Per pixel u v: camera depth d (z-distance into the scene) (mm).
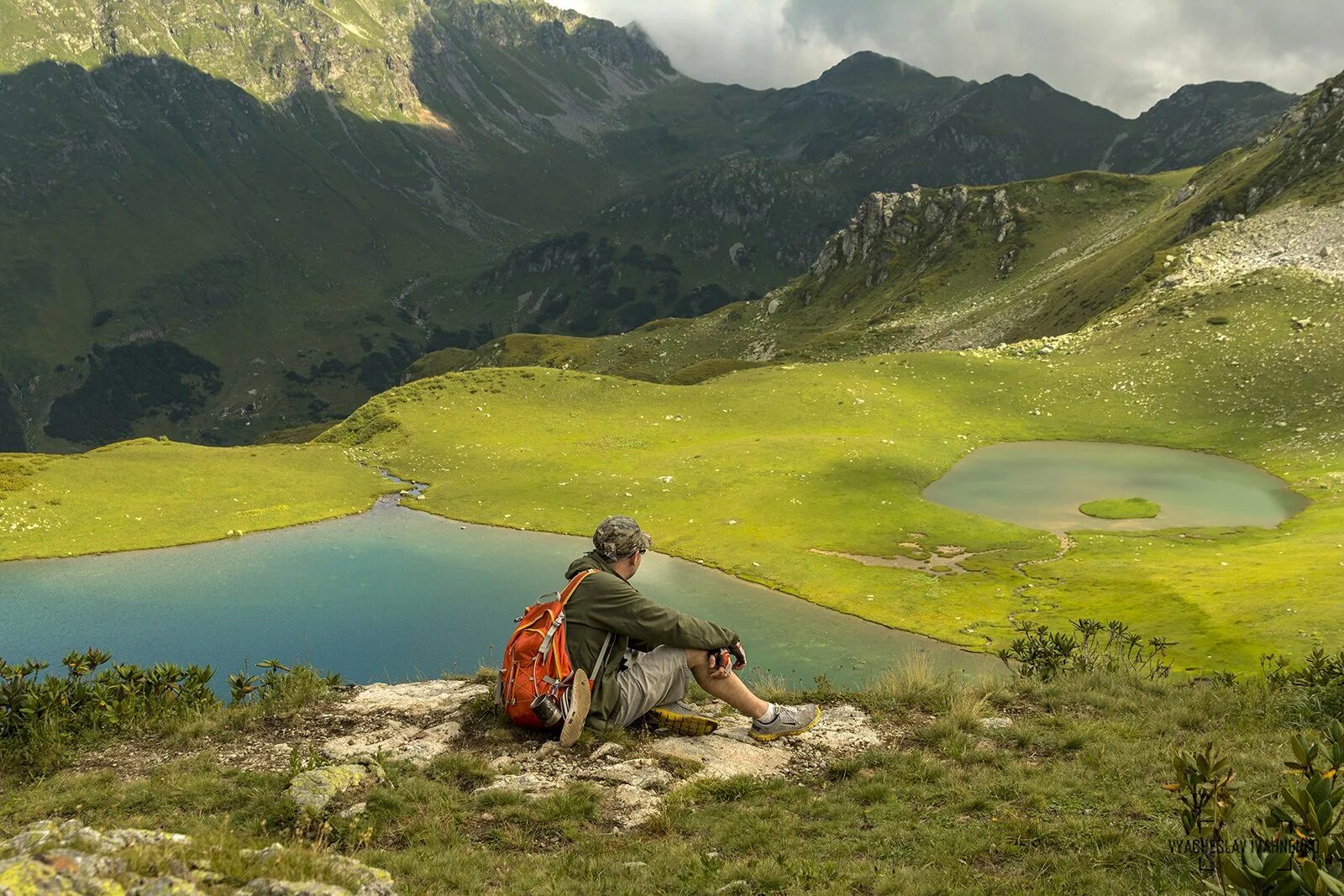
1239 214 151625
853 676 40000
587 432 98500
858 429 97250
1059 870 5590
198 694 10469
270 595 53562
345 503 78125
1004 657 16234
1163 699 11469
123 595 53875
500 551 64062
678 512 72250
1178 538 60688
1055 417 100562
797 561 59031
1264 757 8266
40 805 7289
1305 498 70375
